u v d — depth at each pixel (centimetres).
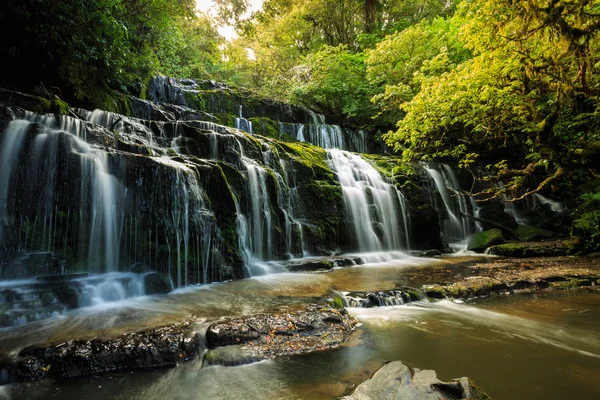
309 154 1219
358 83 1986
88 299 528
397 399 272
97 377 340
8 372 326
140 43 1343
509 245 1126
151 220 665
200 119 1330
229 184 849
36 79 869
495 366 368
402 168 1423
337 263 909
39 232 572
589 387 324
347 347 412
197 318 459
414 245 1253
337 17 2633
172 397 307
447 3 2450
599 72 844
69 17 800
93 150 650
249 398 302
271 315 455
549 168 1605
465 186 1659
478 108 897
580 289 686
